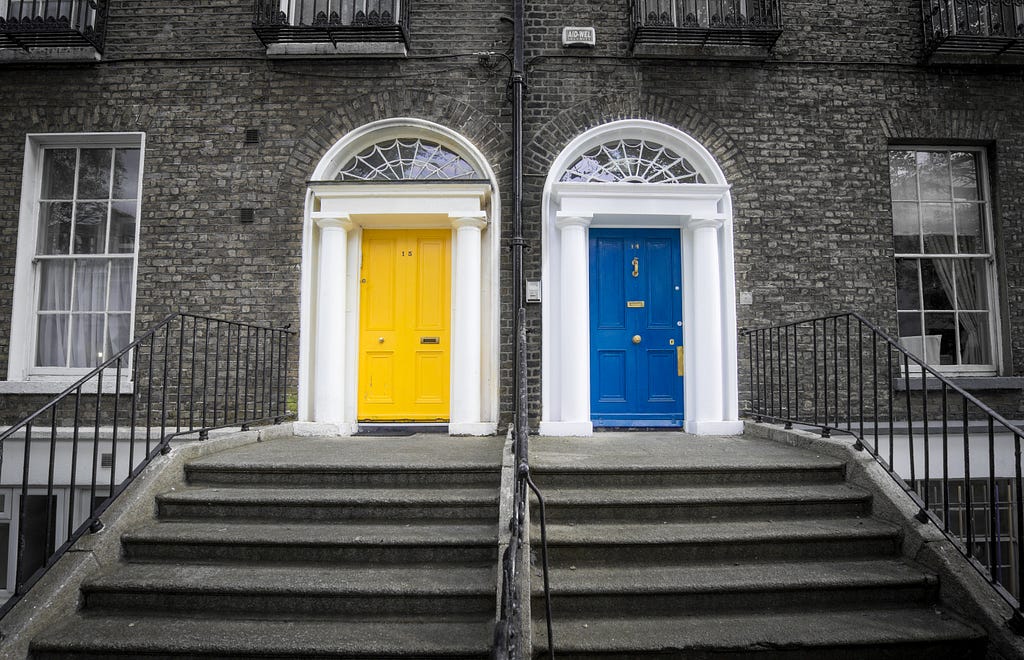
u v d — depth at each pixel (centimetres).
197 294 553
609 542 320
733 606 296
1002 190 575
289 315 551
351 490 372
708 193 555
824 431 423
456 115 572
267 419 519
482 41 580
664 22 557
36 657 265
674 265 582
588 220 554
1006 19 582
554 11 584
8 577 512
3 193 563
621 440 495
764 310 556
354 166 586
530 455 418
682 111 575
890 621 284
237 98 574
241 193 563
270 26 545
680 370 573
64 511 512
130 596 296
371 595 290
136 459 504
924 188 595
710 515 353
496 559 314
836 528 336
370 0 597
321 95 575
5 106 572
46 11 562
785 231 564
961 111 582
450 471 380
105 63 576
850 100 580
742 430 535
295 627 279
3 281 554
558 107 574
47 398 533
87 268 580
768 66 583
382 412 568
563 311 548
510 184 565
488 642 263
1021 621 262
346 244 573
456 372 547
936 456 514
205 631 275
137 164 589
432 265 584
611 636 272
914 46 588
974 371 569
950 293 584
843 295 559
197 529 337
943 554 305
